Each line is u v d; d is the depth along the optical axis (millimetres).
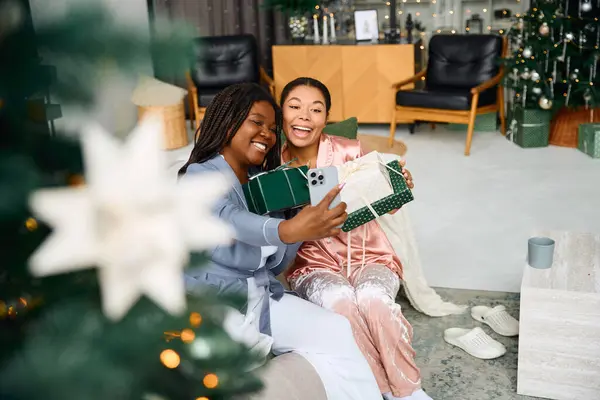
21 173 412
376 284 1904
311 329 1697
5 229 479
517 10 5840
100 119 441
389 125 6051
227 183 446
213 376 588
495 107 5133
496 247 3195
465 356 2262
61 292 482
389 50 5539
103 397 440
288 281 2078
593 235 2342
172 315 498
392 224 2434
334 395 1667
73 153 479
